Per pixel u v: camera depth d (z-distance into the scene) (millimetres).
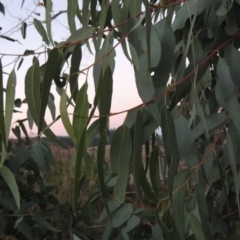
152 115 754
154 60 734
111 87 771
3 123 791
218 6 779
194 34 898
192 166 852
